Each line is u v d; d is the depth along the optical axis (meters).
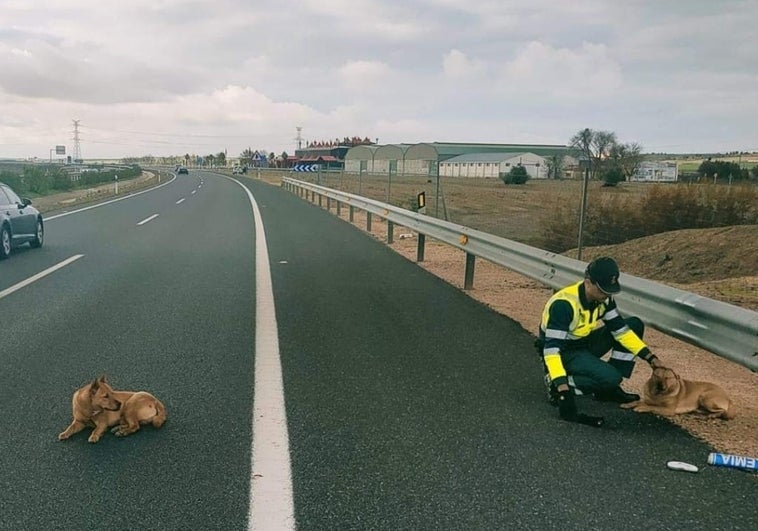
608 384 4.90
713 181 17.77
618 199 17.53
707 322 4.90
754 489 3.74
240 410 4.88
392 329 7.37
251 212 25.61
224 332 7.18
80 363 6.04
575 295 4.90
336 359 6.19
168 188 49.44
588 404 5.13
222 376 5.68
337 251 14.17
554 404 5.04
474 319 7.91
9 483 3.73
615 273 4.76
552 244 16.53
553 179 52.38
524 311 8.46
